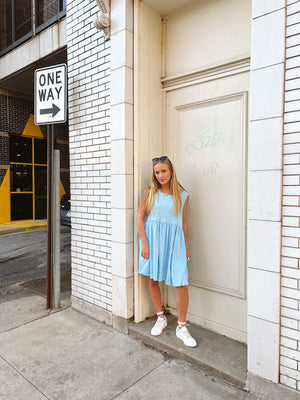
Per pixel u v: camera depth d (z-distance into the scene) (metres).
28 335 3.00
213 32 2.80
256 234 2.07
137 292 3.01
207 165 2.89
